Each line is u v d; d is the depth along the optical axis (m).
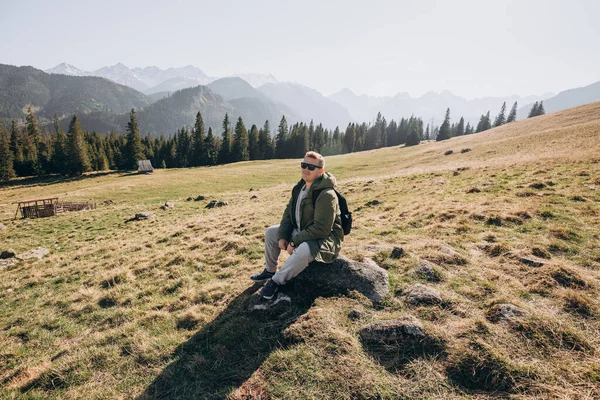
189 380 3.41
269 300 4.24
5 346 5.02
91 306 6.04
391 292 4.30
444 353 3.11
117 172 85.88
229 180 50.59
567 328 3.21
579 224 6.47
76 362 4.02
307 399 2.81
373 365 3.08
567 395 2.51
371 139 138.62
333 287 4.30
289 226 4.70
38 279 8.67
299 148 115.38
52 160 93.38
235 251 8.02
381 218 9.59
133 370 3.74
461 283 4.43
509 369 2.80
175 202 28.97
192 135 110.88
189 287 6.22
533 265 4.80
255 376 3.18
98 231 18.88
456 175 16.95
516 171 14.52
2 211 35.19
